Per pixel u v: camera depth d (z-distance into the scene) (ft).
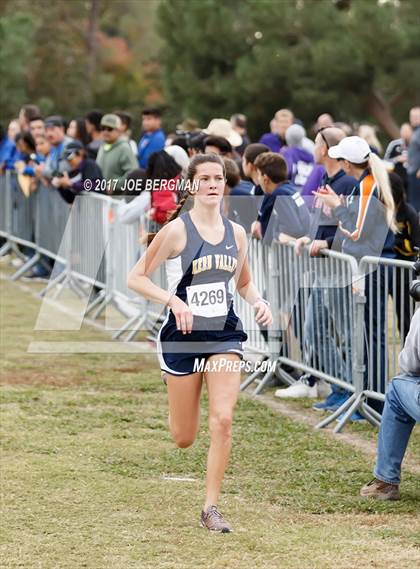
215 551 38.86
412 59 223.10
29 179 105.40
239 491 45.98
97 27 362.33
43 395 62.69
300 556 38.42
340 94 225.97
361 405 56.13
